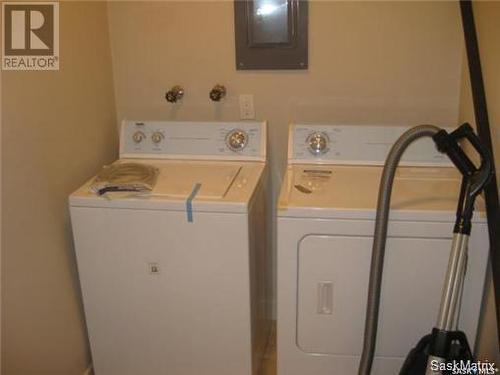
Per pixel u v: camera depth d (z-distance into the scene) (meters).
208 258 1.84
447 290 1.42
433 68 2.17
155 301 1.94
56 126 1.90
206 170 2.11
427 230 1.67
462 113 2.13
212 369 2.01
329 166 2.12
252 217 1.87
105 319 2.00
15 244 1.69
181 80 2.34
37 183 1.79
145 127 2.29
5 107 1.62
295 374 1.92
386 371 1.86
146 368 2.06
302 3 2.15
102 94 2.27
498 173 1.62
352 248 1.73
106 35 2.29
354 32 2.17
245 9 2.19
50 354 1.91
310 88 2.27
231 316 1.91
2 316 1.63
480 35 1.82
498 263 1.50
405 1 2.11
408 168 2.06
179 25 2.27
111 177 1.96
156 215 1.82
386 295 1.77
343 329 1.83
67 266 2.00
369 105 2.26
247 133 2.23
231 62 2.28
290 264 1.78
